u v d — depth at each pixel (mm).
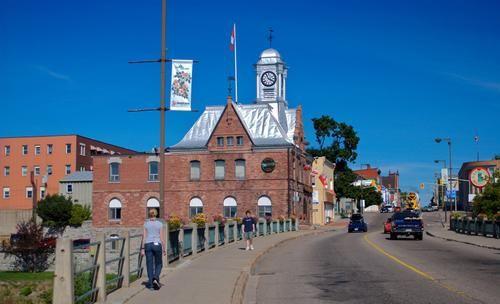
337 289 15930
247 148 65250
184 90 21641
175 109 21625
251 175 65000
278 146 64625
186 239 25984
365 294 14852
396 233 42125
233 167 65438
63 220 69562
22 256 38156
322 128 102312
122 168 67562
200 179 66000
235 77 72125
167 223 21781
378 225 85812
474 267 21000
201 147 66188
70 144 96375
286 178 64125
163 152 21766
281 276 19562
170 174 66625
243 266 21484
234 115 66188
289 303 13898
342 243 37500
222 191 65438
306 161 75125
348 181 103812
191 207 66062
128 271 15711
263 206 64562
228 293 14828
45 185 90688
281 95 76250
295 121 72938
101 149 103688
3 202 97562
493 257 25562
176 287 15836
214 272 19406
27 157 97500
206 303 13336
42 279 28922
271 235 47906
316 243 38219
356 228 62062
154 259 15664
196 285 16234
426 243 37219
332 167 96750
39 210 70438
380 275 18797
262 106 69688
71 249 11219
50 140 97000
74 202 79438
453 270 19969
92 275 13023
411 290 15266
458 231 54688
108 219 67500
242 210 64812
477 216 50469
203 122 70062
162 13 21734
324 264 23109
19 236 38844
